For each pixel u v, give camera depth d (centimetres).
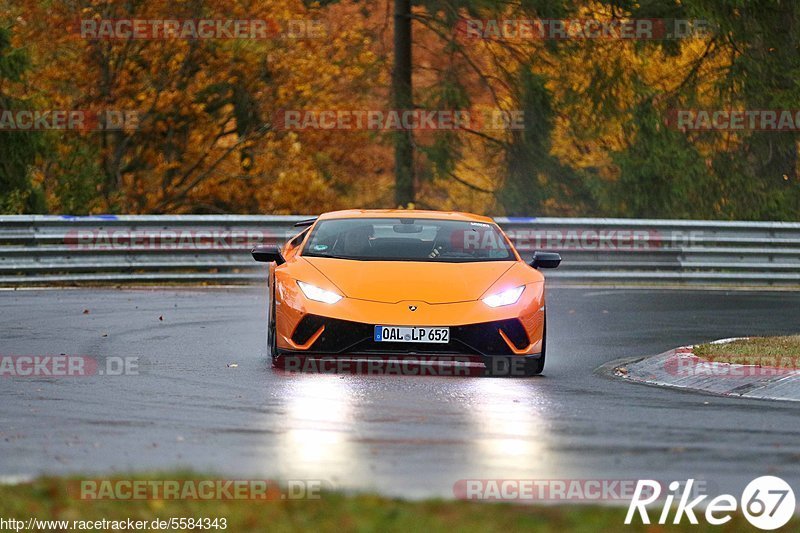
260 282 5869
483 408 2483
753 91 9694
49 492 1628
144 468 1833
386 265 3097
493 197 9838
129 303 4725
